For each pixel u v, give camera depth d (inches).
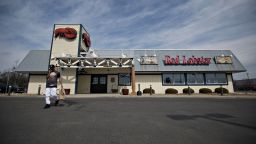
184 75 1051.9
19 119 219.8
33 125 188.2
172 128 181.3
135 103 443.8
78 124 195.5
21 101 483.2
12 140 137.3
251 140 141.2
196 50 1132.5
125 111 299.0
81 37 971.9
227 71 1040.8
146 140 140.9
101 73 1021.2
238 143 133.6
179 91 1026.7
